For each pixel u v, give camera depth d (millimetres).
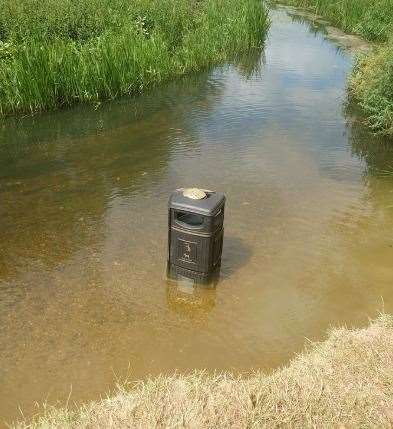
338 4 21438
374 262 5398
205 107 10734
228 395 3486
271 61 14781
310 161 8211
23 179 7242
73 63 10445
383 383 3602
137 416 3307
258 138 9109
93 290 4832
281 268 5242
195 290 4859
